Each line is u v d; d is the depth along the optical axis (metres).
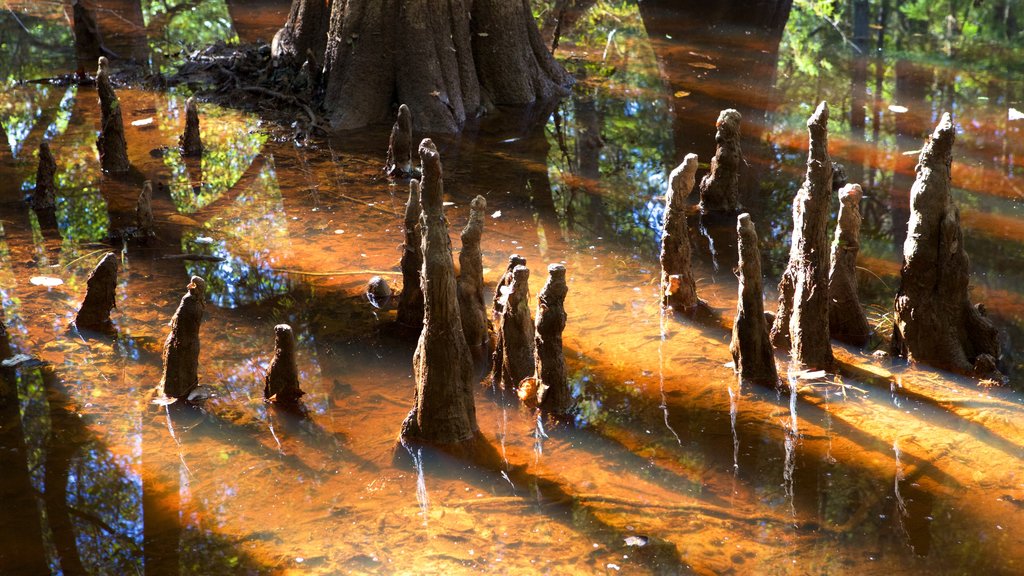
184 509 5.29
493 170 11.43
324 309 7.74
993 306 7.80
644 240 9.29
